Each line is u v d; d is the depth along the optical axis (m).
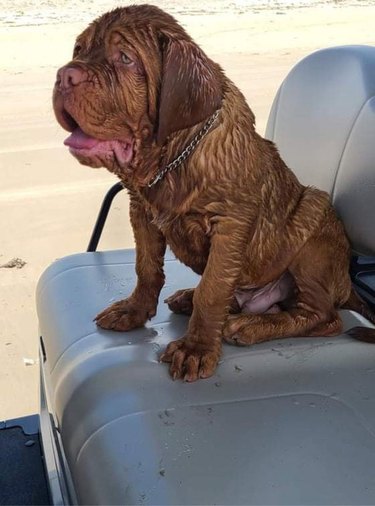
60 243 1.86
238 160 0.80
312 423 0.71
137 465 0.64
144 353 0.83
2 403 1.25
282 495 0.61
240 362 0.82
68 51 4.46
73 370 0.81
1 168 2.43
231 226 0.81
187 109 0.74
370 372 0.80
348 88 1.01
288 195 0.91
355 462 0.65
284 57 4.10
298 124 1.08
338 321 0.90
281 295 0.96
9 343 1.44
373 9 5.75
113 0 5.78
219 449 0.66
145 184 0.81
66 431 0.75
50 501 0.88
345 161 0.98
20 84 3.69
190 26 5.21
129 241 1.86
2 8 5.87
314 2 6.18
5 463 1.04
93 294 0.98
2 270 1.73
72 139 0.77
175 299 0.93
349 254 0.98
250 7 6.05
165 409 0.72
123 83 0.74
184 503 0.60
